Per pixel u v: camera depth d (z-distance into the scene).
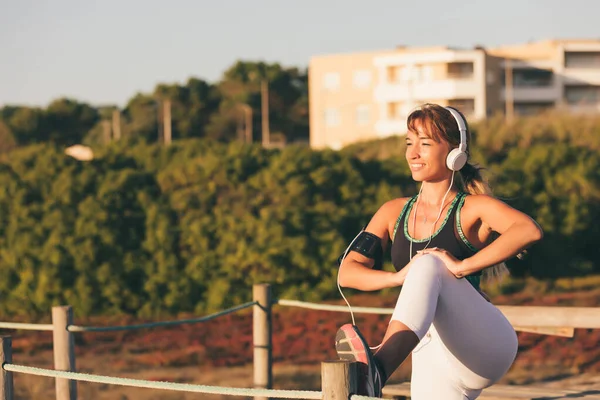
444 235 4.78
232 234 19.52
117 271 19.05
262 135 104.75
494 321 4.63
